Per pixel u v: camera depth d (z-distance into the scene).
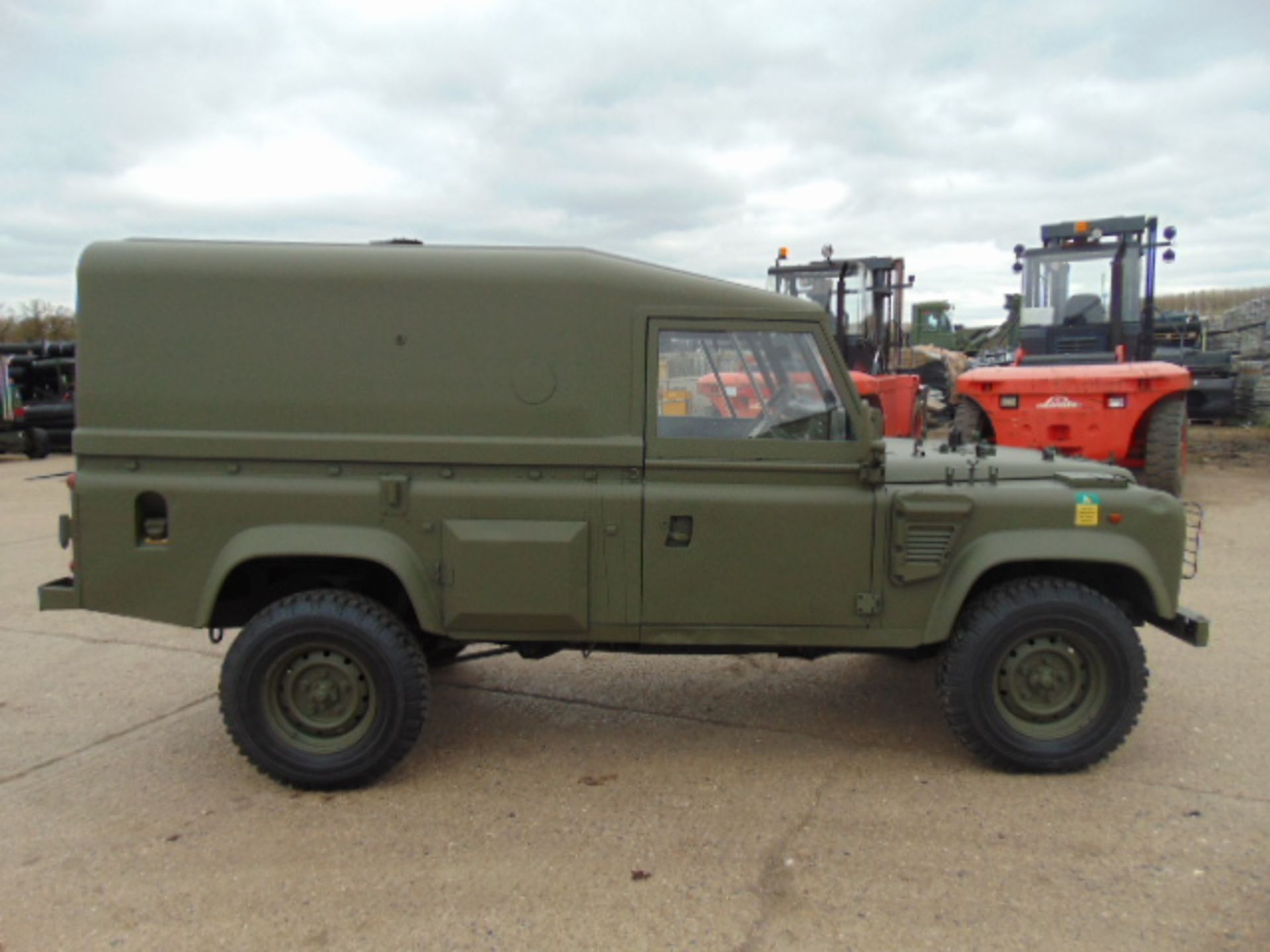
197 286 3.75
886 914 2.92
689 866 3.21
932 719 4.54
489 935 2.83
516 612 3.80
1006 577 4.05
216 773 4.00
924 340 31.22
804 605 3.85
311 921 2.91
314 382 3.76
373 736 3.75
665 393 3.80
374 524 3.79
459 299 3.76
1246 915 2.88
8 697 4.93
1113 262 12.02
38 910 2.98
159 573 3.77
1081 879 3.09
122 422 3.77
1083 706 3.88
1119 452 9.73
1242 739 4.21
